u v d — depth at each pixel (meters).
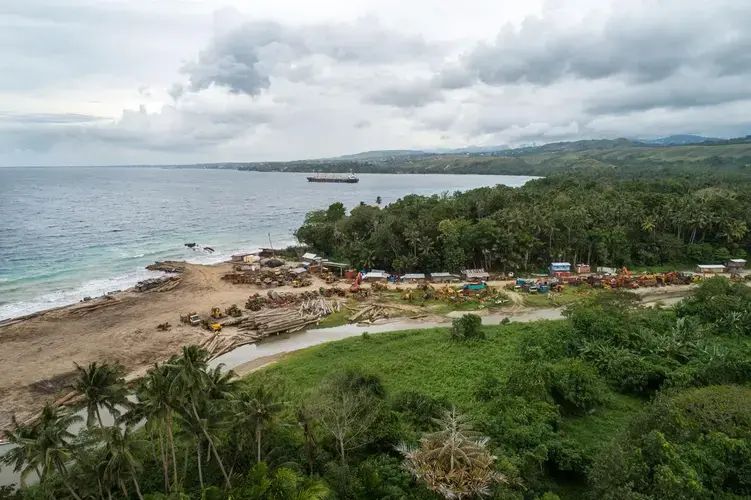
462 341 68.75
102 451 34.12
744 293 77.50
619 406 50.94
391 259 116.62
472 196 154.50
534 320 81.19
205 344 71.62
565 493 37.62
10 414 52.44
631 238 120.75
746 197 135.88
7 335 73.69
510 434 41.44
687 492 30.05
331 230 136.75
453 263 109.31
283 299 92.56
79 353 67.88
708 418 37.84
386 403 46.78
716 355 55.50
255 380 56.03
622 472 32.34
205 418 34.53
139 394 34.69
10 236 159.88
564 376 51.09
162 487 37.56
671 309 79.06
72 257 134.62
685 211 119.75
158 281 105.44
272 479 33.28
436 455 36.75
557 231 114.25
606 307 71.38
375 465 37.88
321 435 41.59
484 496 34.09
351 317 84.19
